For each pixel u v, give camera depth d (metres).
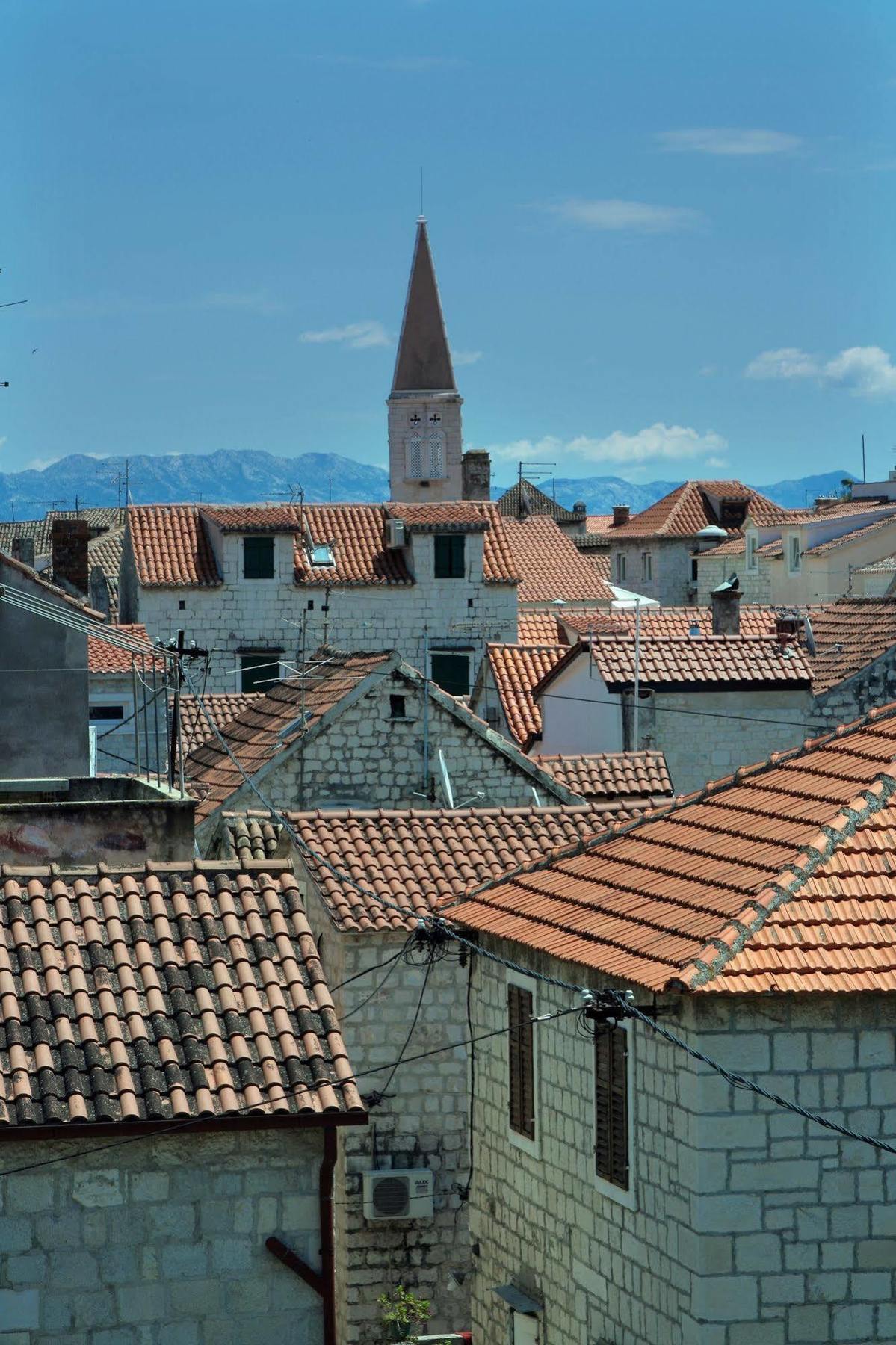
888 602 83.25
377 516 128.12
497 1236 37.44
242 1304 28.80
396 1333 44.66
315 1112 28.70
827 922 29.56
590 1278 32.94
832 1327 29.14
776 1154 29.09
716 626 89.56
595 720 75.19
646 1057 30.73
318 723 55.66
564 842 49.28
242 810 54.62
